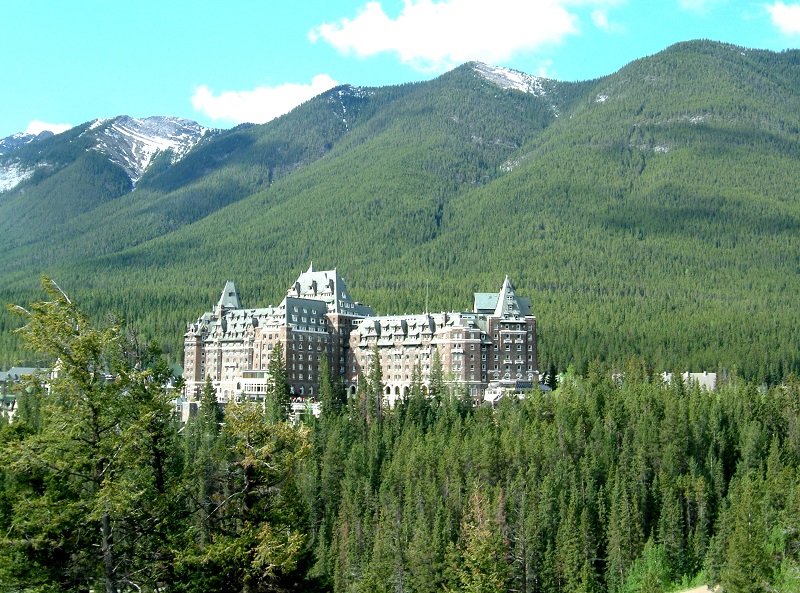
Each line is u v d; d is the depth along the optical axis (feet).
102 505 174.09
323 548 505.25
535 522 529.45
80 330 187.42
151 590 193.36
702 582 532.32
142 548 193.36
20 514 178.19
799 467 636.89
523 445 628.69
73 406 187.42
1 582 179.01
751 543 466.29
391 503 575.38
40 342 183.83
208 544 194.29
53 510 178.70
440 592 466.70
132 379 193.26
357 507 588.50
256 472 208.74
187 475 202.59
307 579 214.69
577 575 505.25
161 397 195.83
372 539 550.36
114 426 190.08
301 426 218.59
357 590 455.63
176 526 196.54
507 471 609.42
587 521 542.16
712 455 650.02
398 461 634.84
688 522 583.58
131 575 188.65
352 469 635.25
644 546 543.39
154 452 198.29
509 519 542.57
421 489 584.81
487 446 617.21
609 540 533.96
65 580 183.83
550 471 605.31
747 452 650.43
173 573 193.26
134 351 201.67
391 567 485.97
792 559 486.38
